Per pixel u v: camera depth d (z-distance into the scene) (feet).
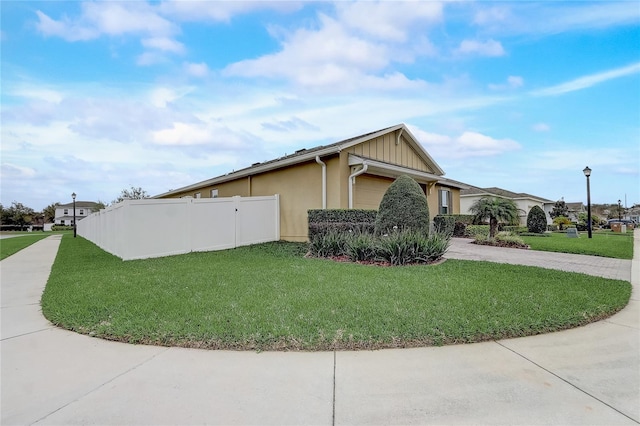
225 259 26.86
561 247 36.17
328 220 31.45
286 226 40.88
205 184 59.57
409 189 28.48
